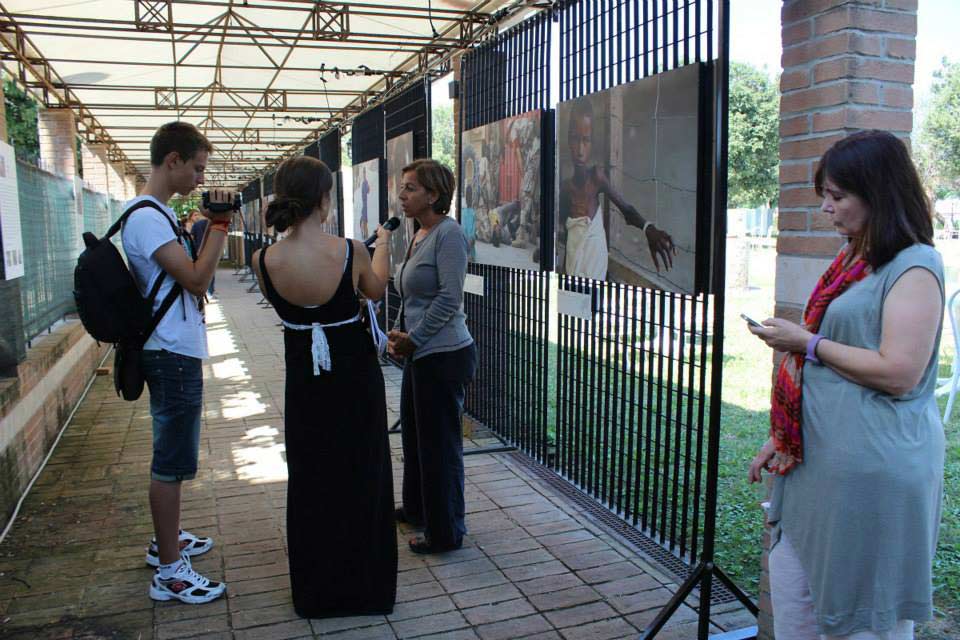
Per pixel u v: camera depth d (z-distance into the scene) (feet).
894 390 5.51
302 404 9.49
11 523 12.95
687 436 11.13
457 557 11.64
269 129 44.24
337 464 9.59
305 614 9.80
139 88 31.40
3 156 14.29
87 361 24.41
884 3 7.36
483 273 18.58
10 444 13.46
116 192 53.78
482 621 9.77
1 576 11.00
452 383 11.23
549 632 9.51
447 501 11.48
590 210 12.94
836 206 5.88
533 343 16.42
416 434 12.41
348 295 9.29
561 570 11.20
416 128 22.85
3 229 14.05
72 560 11.53
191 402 10.02
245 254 81.41
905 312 5.44
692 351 10.82
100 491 14.57
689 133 10.30
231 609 10.06
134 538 12.36
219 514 13.38
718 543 12.34
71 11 21.77
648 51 11.48
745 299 43.88
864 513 5.71
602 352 13.43
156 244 9.51
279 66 27.73
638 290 12.12
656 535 12.39
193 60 27.35
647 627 9.29
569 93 13.84
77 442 17.97
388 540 9.93
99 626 9.61
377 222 27.61
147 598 10.34
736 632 9.22
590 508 13.57
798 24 7.82
